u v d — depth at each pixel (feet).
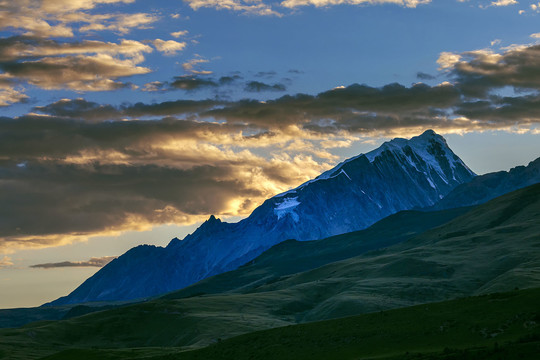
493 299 430.61
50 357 583.17
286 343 451.53
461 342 380.37
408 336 408.46
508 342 354.13
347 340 428.56
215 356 465.06
